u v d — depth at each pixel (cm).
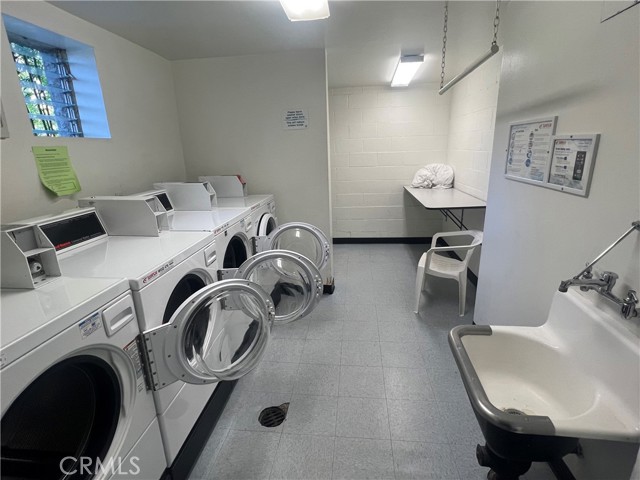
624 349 101
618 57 110
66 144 182
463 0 187
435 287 340
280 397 195
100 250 147
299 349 240
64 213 156
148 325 119
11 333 78
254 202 267
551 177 148
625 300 102
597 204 121
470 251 276
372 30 231
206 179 292
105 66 212
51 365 85
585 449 129
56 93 197
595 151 121
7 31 167
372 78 385
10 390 74
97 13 188
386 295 325
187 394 147
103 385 108
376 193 476
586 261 128
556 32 144
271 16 201
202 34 228
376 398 192
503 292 199
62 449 101
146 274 118
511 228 188
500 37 244
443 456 155
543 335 134
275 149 305
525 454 103
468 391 103
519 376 137
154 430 125
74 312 90
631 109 105
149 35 225
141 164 250
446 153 449
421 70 356
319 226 321
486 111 314
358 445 162
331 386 203
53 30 177
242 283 140
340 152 464
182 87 296
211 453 160
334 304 309
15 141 156
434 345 242
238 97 295
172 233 175
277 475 149
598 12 119
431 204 320
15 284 105
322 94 288
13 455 93
